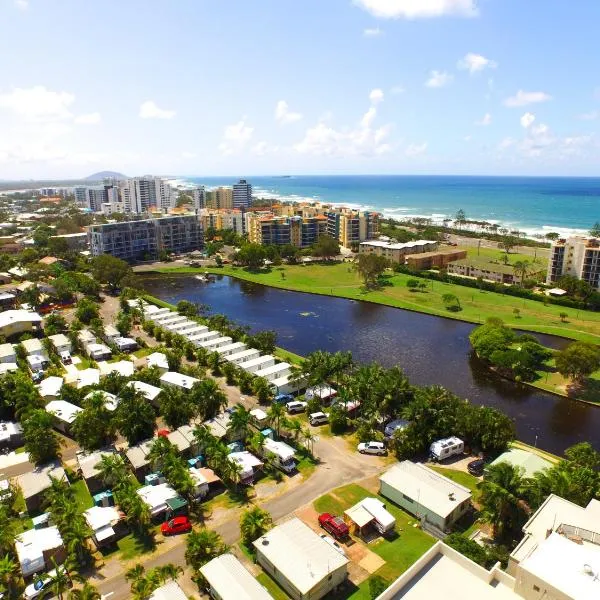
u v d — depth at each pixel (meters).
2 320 140.00
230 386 108.19
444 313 172.25
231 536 62.25
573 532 48.22
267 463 78.31
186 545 60.16
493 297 194.50
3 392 94.19
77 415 83.31
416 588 42.84
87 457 77.75
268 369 112.38
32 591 52.62
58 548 57.88
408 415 82.00
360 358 133.50
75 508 60.84
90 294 192.88
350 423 90.62
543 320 163.75
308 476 75.56
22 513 67.50
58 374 111.62
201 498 70.06
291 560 54.19
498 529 59.84
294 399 102.44
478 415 82.56
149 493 67.81
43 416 79.38
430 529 63.31
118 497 64.69
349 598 52.59
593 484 63.25
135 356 127.38
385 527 62.03
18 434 85.44
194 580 53.88
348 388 93.06
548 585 39.56
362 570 56.78
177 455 75.25
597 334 149.62
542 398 109.81
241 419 81.06
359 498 70.31
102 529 61.28
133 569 52.28
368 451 81.62
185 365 120.12
